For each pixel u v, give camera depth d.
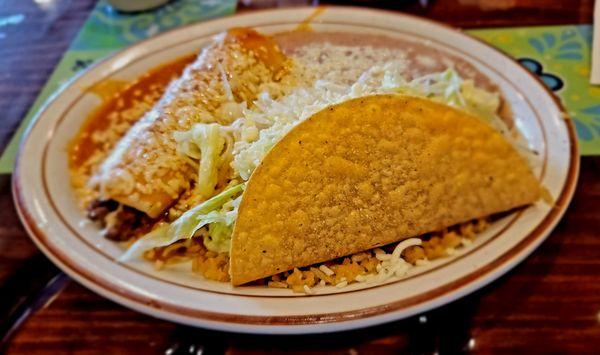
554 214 0.21
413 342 0.20
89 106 0.30
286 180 0.21
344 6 0.35
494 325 0.20
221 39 0.30
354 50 0.32
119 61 0.32
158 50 0.33
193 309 0.19
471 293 0.20
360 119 0.21
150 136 0.26
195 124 0.26
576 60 0.31
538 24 0.34
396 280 0.20
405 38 0.33
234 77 0.28
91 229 0.24
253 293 0.20
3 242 0.25
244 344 0.20
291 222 0.21
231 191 0.23
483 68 0.30
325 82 0.27
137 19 0.39
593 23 0.33
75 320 0.21
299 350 0.20
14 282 0.23
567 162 0.23
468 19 0.36
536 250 0.22
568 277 0.21
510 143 0.23
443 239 0.22
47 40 0.38
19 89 0.34
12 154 0.29
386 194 0.22
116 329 0.21
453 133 0.22
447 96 0.27
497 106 0.28
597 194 0.24
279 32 0.34
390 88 0.24
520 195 0.22
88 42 0.37
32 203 0.24
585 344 0.19
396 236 0.22
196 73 0.29
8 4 0.42
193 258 0.23
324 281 0.21
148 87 0.32
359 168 0.21
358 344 0.20
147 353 0.20
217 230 0.23
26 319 0.22
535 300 0.20
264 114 0.25
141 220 0.25
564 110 0.26
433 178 0.22
